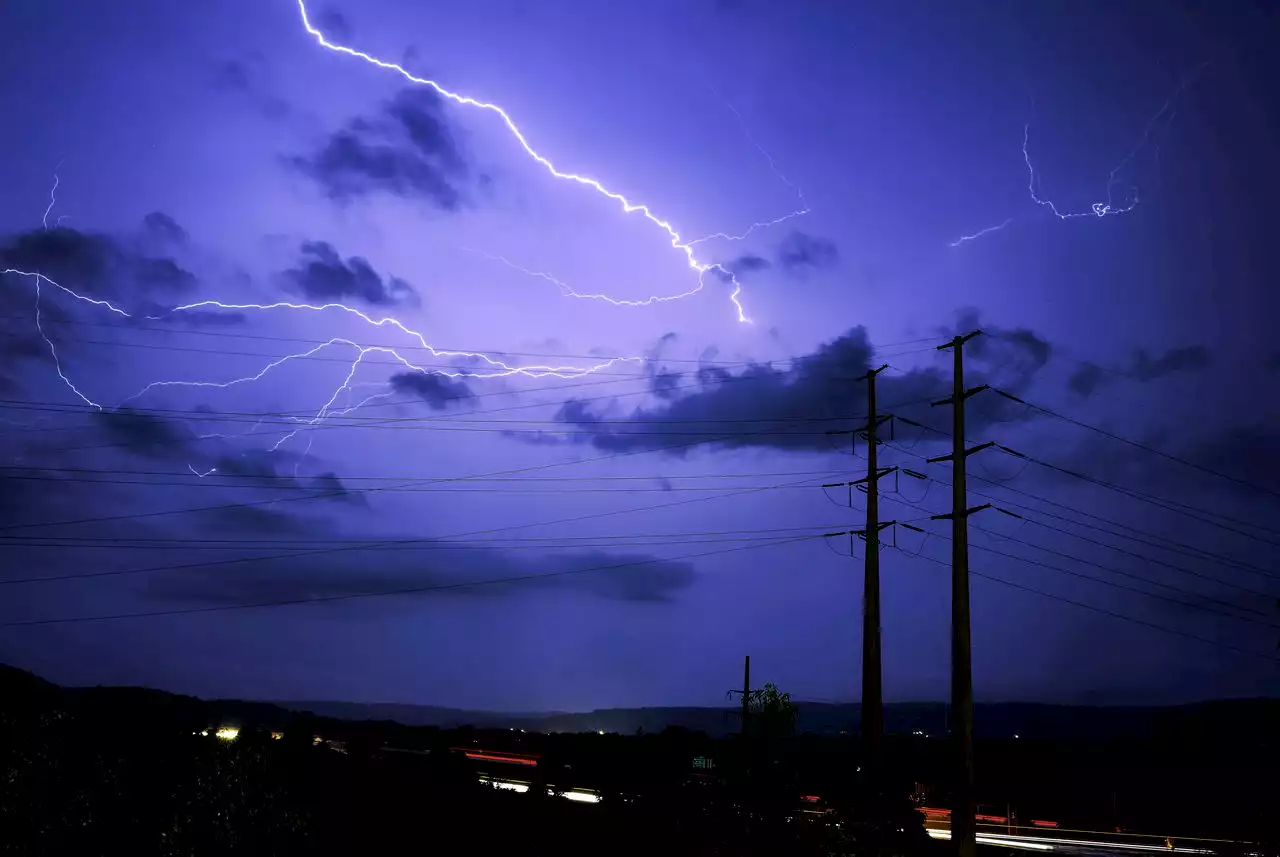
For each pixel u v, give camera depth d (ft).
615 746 107.34
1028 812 154.51
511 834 59.41
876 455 98.58
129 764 49.06
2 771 45.65
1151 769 162.91
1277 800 59.26
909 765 187.83
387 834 54.49
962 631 76.95
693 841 60.85
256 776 48.78
